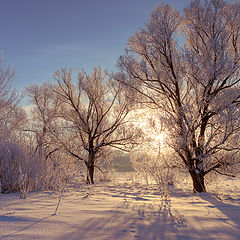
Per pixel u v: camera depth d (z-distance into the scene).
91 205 5.60
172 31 12.51
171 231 3.30
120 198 7.55
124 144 18.42
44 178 9.26
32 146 10.28
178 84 12.30
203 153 11.23
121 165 21.69
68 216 4.06
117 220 3.87
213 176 12.96
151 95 12.62
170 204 6.45
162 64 12.45
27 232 2.96
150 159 14.01
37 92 20.73
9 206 5.11
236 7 11.66
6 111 16.64
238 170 11.67
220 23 11.54
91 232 3.07
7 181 8.62
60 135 18.06
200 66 10.95
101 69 19.77
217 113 10.77
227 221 4.12
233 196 9.02
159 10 12.54
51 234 2.92
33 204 5.46
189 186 13.79
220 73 10.65
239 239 2.97
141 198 7.82
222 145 11.33
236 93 10.79
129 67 12.84
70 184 11.12
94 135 19.33
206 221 4.08
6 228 3.13
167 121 10.88
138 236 2.99
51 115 19.16
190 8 12.19
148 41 12.66
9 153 9.12
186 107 10.79
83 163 18.17
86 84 19.25
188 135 10.98
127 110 18.27
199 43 12.39
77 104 19.55
